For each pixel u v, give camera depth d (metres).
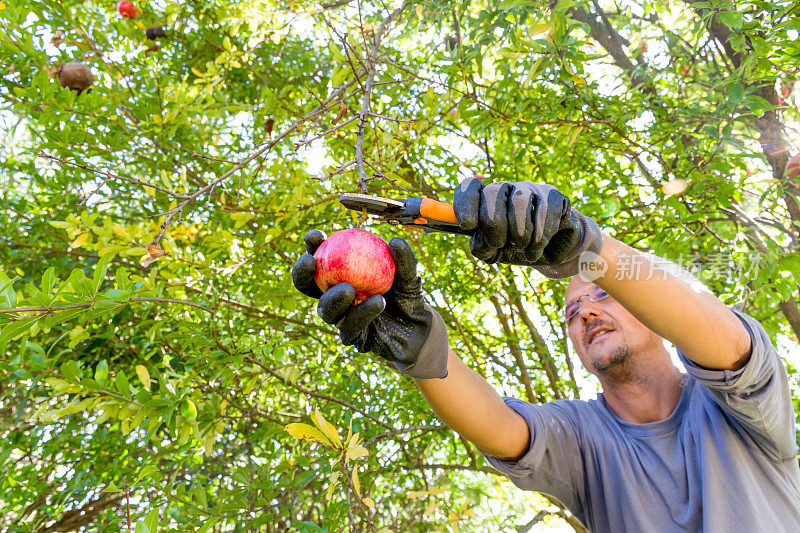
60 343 3.00
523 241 0.93
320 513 3.40
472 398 1.61
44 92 2.59
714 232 2.41
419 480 3.97
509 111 2.76
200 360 2.67
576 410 1.89
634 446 1.67
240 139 4.04
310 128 2.42
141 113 3.04
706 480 1.46
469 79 2.58
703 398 1.62
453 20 2.98
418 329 1.21
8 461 3.42
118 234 2.22
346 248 1.11
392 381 4.06
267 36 3.26
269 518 2.46
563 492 1.81
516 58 2.38
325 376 3.60
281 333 3.01
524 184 0.98
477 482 4.50
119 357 3.29
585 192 3.20
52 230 3.34
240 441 3.94
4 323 1.53
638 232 3.01
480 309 5.01
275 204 2.83
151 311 3.16
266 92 2.98
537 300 4.54
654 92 2.99
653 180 3.17
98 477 3.35
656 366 1.76
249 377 2.79
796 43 2.21
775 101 2.77
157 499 2.54
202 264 2.51
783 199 2.80
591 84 2.75
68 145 2.72
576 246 1.04
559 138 2.95
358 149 1.82
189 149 3.45
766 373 1.27
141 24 3.53
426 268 4.07
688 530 1.49
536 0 2.18
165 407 2.17
